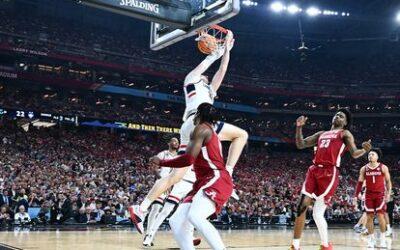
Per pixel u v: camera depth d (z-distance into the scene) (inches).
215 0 265.6
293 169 1492.4
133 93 1406.3
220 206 155.4
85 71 1418.6
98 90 1347.2
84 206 661.9
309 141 246.5
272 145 1708.9
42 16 1413.6
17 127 1168.8
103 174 943.0
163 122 1435.8
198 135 152.3
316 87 1731.1
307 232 563.2
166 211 272.7
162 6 270.1
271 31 1781.5
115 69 1413.6
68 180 806.5
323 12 1569.9
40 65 1342.3
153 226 283.1
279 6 1541.6
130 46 1507.1
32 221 609.9
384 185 340.8
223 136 184.5
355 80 1744.6
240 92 1688.0
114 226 621.0
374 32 1737.2
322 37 1804.9
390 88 1691.7
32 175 795.4
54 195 671.1
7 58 1285.7
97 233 444.8
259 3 1587.1
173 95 1480.1
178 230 157.2
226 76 1622.8
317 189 232.4
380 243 338.0
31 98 1266.0
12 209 616.1
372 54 1823.3
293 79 1738.4
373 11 1584.6
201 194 153.2
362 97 1702.8
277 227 713.6
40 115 1193.4
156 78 1518.2
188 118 212.1
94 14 1519.4
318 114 1736.0
